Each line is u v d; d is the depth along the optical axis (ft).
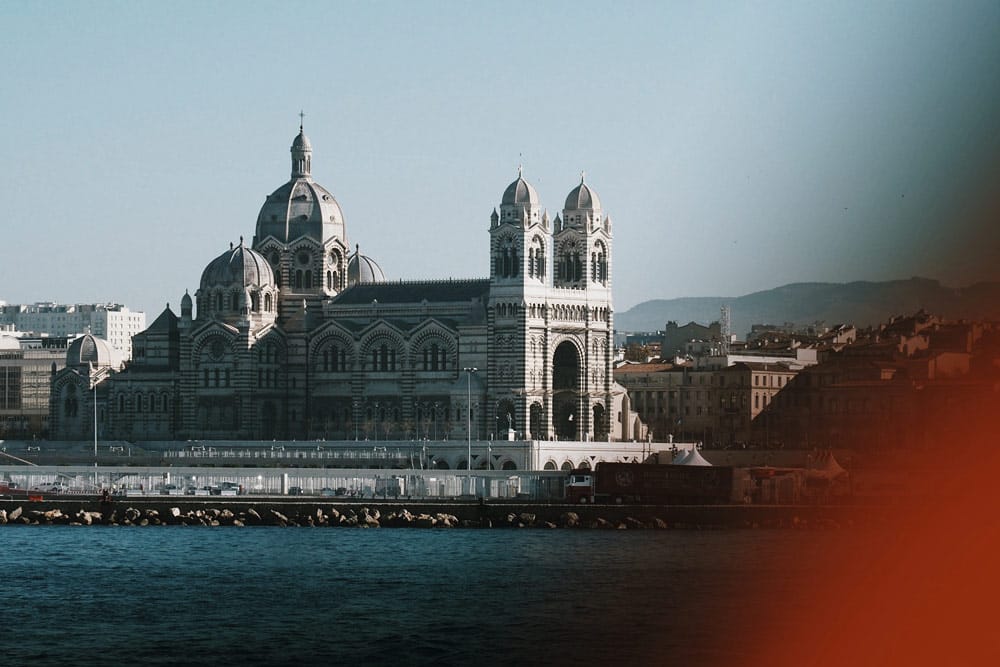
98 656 614.75
